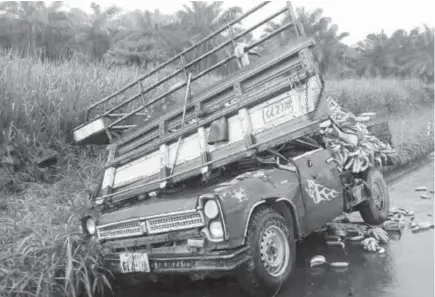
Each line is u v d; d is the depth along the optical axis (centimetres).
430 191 958
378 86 2359
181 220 456
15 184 736
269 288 461
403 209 814
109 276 532
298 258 583
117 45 2391
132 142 614
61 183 756
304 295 461
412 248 602
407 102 2548
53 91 878
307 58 469
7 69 866
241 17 538
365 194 709
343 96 1891
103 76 1044
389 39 4428
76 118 856
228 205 439
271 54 500
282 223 492
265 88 496
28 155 778
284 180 521
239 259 431
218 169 552
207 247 439
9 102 803
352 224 743
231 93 526
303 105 469
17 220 618
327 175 600
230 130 517
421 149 1501
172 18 3256
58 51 2328
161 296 496
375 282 487
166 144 565
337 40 3809
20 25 2395
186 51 582
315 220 562
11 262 512
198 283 525
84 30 2716
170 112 575
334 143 698
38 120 823
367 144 769
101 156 855
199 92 557
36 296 463
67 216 624
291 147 616
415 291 458
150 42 2456
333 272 525
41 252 527
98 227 525
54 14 2608
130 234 495
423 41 4306
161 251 471
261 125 497
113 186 611
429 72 4134
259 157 533
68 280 480
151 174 570
